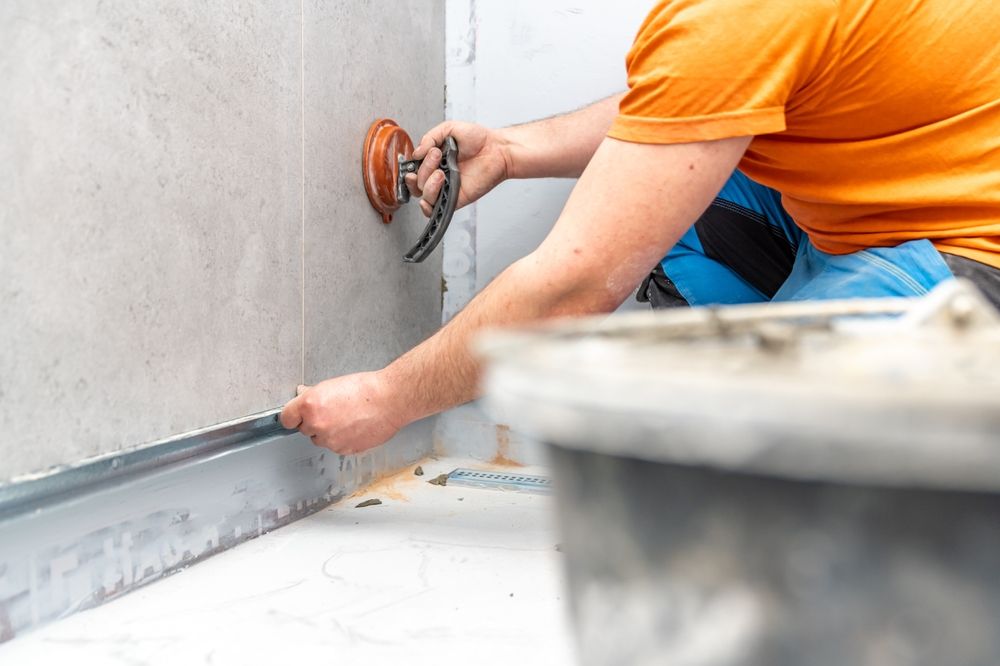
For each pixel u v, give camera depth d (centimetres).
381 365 171
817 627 35
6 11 85
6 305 86
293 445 141
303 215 142
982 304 51
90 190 96
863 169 109
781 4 95
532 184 186
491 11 188
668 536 38
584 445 38
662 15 100
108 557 102
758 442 31
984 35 101
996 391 30
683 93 94
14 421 87
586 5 180
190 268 114
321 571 114
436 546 127
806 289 117
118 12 99
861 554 34
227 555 121
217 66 118
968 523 33
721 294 156
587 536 41
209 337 118
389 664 85
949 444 29
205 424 118
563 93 183
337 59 150
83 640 91
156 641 91
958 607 33
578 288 102
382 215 169
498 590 107
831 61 100
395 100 172
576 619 43
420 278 188
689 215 99
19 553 90
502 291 106
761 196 153
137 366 105
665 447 33
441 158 157
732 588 36
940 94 102
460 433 195
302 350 143
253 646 90
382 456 173
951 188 105
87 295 96
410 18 177
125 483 104
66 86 93
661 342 46
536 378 37
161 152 108
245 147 125
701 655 37
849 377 33
